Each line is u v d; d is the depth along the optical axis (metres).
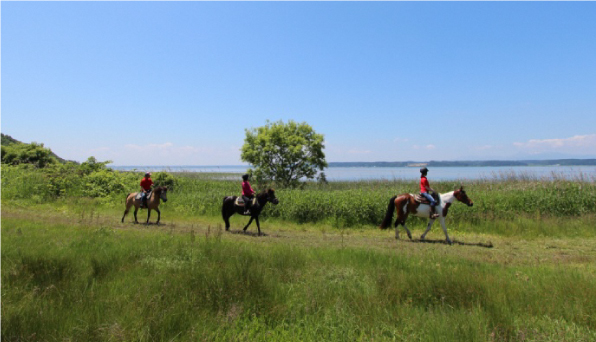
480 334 4.79
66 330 4.65
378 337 4.84
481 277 7.01
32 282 6.29
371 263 8.51
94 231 11.52
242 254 8.50
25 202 20.64
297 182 26.20
